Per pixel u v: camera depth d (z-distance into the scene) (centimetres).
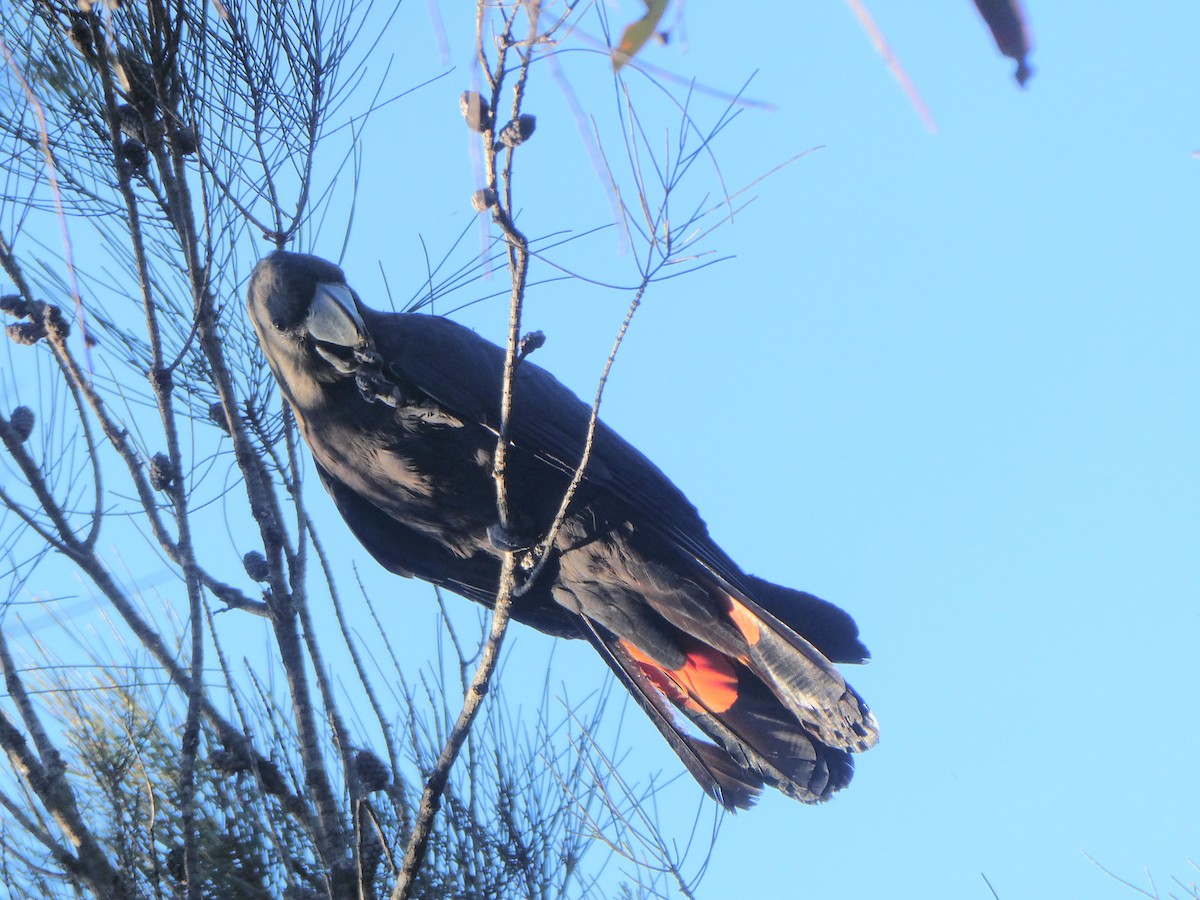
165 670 768
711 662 980
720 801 960
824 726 930
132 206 712
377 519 1038
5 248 744
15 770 693
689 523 975
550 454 941
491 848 775
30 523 743
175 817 742
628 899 771
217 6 666
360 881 680
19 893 685
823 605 987
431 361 938
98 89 746
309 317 923
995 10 225
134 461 773
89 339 783
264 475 801
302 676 748
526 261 555
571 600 1002
